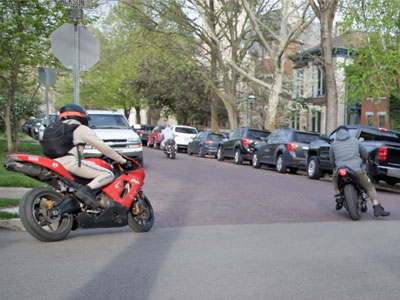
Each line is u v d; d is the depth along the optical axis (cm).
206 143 3052
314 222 851
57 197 623
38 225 603
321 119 4559
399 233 746
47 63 1833
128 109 6372
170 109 5200
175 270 507
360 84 2964
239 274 496
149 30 3459
